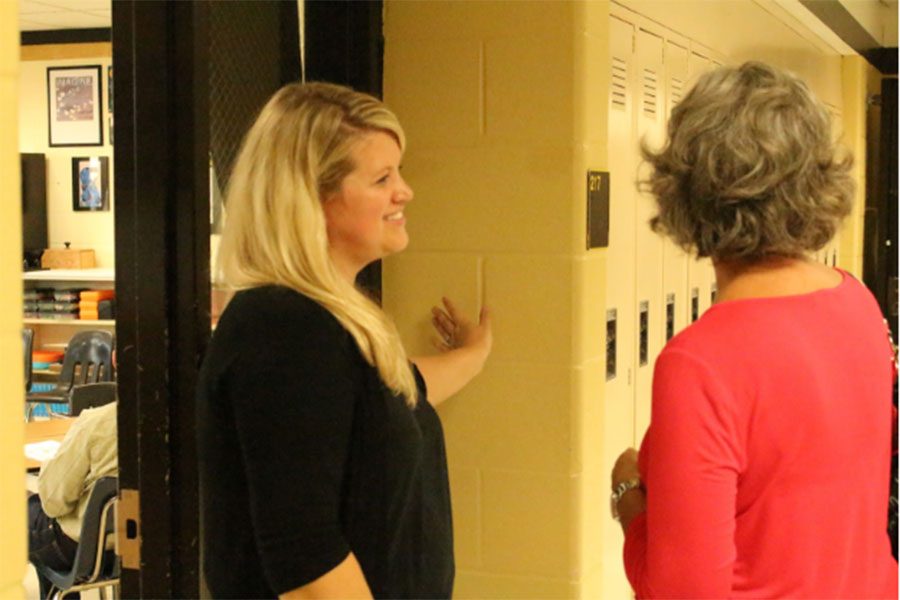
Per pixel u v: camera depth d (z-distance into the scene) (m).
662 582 1.12
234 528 1.29
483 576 1.92
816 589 1.16
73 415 4.10
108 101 6.48
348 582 1.22
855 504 1.19
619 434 2.84
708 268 3.91
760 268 1.20
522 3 1.83
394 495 1.30
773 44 4.82
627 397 2.90
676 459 1.11
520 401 1.87
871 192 7.41
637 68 2.90
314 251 1.29
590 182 1.85
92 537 2.93
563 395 1.85
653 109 3.07
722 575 1.11
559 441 1.86
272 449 1.21
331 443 1.23
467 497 1.91
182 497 1.46
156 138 1.42
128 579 1.50
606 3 1.91
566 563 1.87
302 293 1.27
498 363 1.88
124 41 1.45
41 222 6.60
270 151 1.32
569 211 1.82
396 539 1.32
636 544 1.27
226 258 1.35
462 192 1.88
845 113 6.63
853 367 1.17
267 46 1.77
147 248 1.44
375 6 1.89
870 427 1.19
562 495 1.86
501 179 1.86
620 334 2.83
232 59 1.66
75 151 6.57
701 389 1.11
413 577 1.35
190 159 1.41
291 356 1.22
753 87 1.16
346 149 1.34
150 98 1.42
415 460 1.34
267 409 1.21
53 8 5.74
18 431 0.86
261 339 1.23
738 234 1.16
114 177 1.46
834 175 1.15
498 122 1.85
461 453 1.91
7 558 0.85
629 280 2.90
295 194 1.29
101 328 6.42
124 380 1.49
